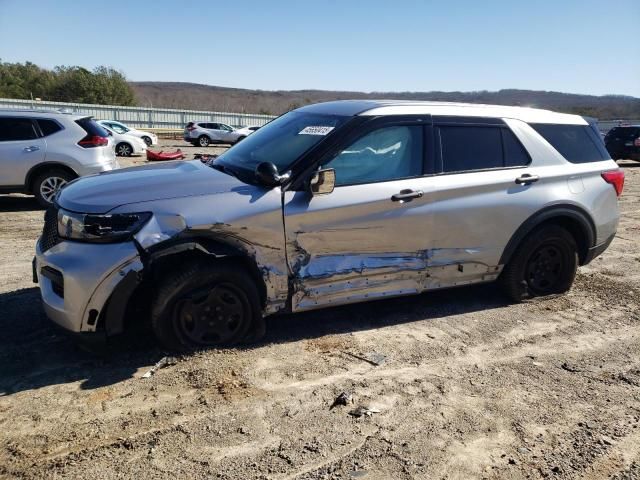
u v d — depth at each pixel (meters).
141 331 3.91
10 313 4.23
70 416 2.91
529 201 4.50
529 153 4.61
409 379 3.45
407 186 4.00
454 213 4.20
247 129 34.41
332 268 3.84
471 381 3.45
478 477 2.55
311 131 4.02
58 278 3.32
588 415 3.12
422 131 4.15
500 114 4.58
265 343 3.86
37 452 2.61
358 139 3.87
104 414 2.94
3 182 8.51
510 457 2.71
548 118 4.86
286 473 2.52
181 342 3.56
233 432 2.82
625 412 3.16
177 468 2.53
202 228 3.38
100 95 69.25
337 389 3.29
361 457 2.66
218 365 3.48
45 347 3.69
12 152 8.47
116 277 3.22
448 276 4.36
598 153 5.09
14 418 2.88
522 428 2.96
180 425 2.87
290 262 3.69
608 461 2.71
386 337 4.06
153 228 3.29
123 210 3.29
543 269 4.91
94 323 3.29
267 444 2.73
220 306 3.60
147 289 3.60
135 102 73.00
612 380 3.54
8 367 3.41
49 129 8.75
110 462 2.56
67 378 3.30
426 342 4.00
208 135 32.56
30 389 3.17
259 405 3.08
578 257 5.08
